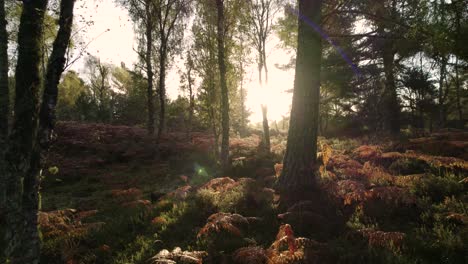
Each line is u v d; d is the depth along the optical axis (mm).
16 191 5590
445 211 6148
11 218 5465
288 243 5137
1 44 7344
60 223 7934
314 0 8367
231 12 17312
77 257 6430
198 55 18844
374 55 17297
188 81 21656
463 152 9844
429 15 7059
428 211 6191
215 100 18375
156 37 22797
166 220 7738
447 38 6828
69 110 43625
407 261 4730
